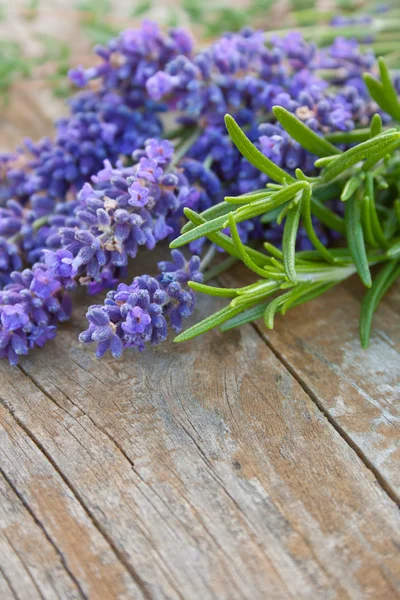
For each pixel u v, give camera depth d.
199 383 0.37
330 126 0.39
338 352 0.38
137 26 0.50
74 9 0.51
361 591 0.33
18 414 0.37
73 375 0.38
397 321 0.39
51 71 0.48
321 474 0.35
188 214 0.36
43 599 0.34
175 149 0.41
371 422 0.36
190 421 0.36
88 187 0.37
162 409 0.37
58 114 0.48
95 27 0.48
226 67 0.40
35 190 0.41
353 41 0.43
